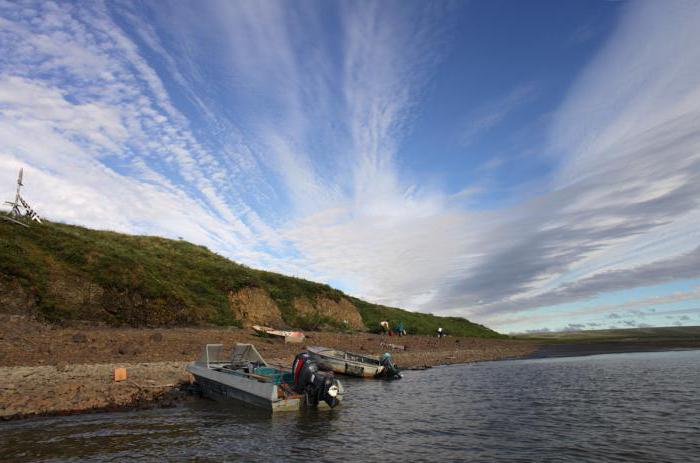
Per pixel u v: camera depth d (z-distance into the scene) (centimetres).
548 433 1189
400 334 4941
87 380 1565
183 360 2134
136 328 2791
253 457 965
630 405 1562
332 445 1065
